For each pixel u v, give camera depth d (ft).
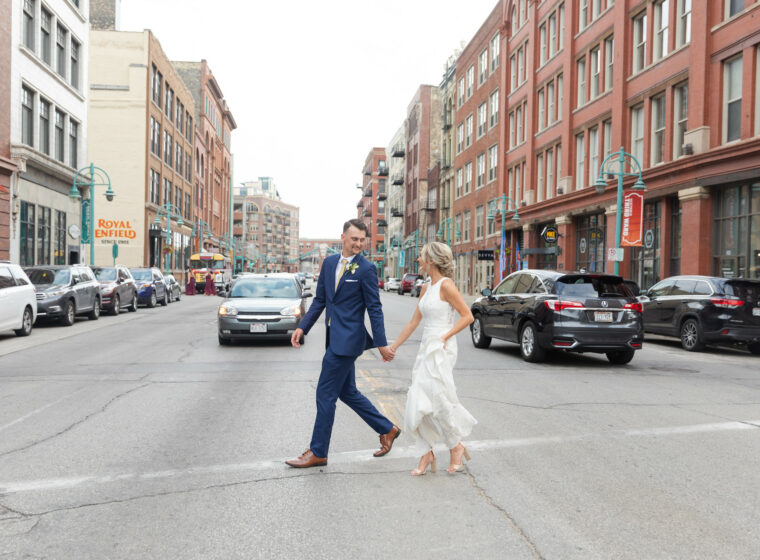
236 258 442.50
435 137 236.43
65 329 56.70
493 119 140.67
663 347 49.55
